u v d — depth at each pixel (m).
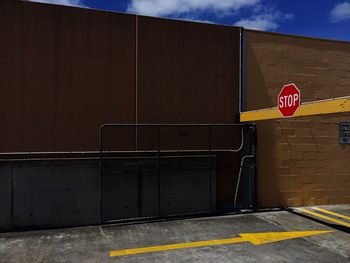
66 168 7.60
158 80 8.69
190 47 8.96
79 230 7.32
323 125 9.95
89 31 8.19
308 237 6.90
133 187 8.09
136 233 7.09
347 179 10.12
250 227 7.54
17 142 7.70
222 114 9.19
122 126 8.26
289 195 9.57
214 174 8.75
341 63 10.22
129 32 8.48
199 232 7.15
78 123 8.08
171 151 8.52
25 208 7.37
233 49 9.33
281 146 9.56
